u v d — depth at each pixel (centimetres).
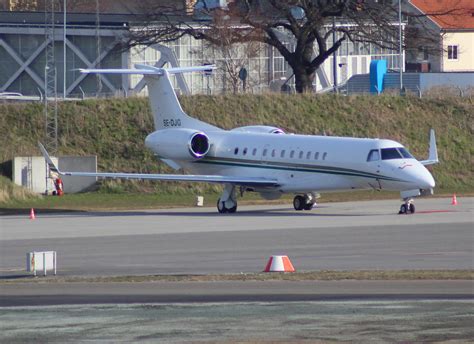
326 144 19438
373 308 8869
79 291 10050
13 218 19500
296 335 7806
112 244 14562
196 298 9531
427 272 11050
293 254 13125
